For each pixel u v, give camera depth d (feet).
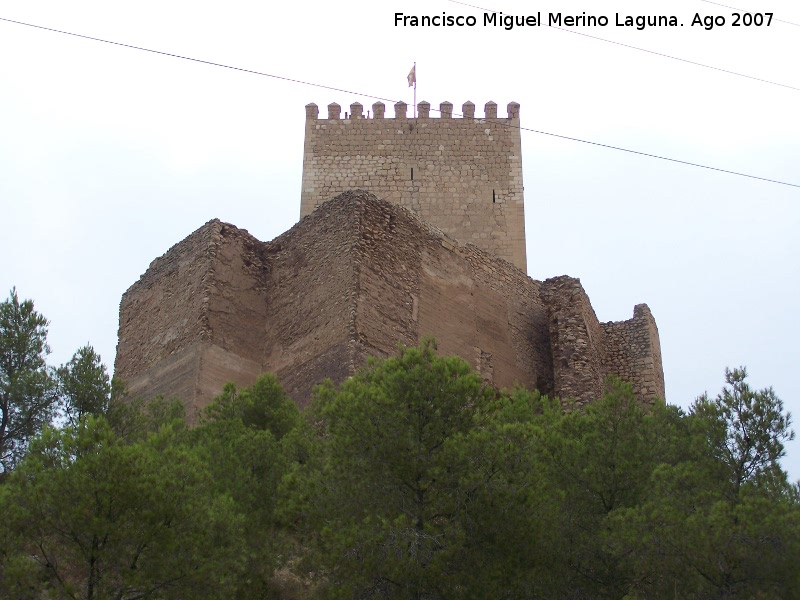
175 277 114.01
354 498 60.75
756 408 67.97
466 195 148.77
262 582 65.57
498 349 116.98
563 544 63.31
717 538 59.47
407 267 109.09
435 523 59.16
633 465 67.72
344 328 100.27
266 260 114.11
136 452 58.34
